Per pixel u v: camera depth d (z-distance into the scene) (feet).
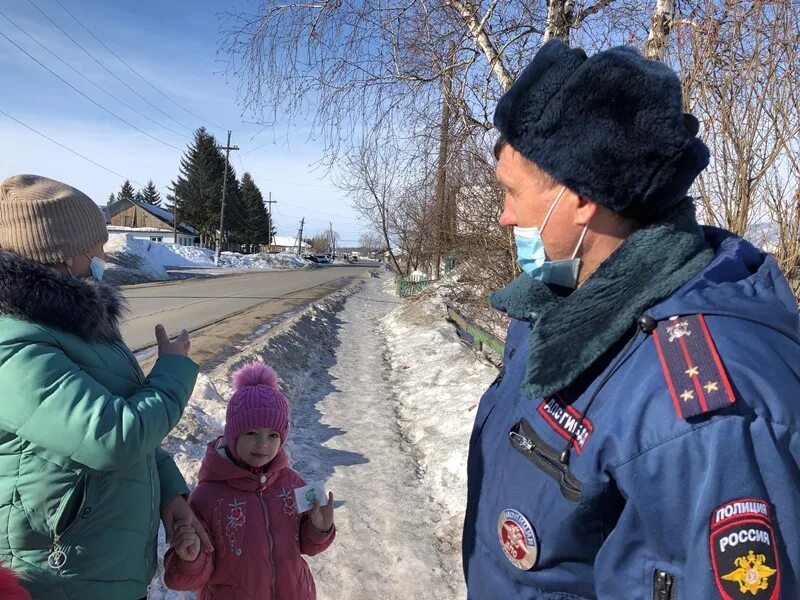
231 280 99.40
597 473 3.21
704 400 2.86
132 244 99.86
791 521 2.71
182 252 145.89
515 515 3.67
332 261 313.12
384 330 46.60
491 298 4.92
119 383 5.46
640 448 3.02
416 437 19.24
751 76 12.46
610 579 3.13
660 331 3.23
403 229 71.00
